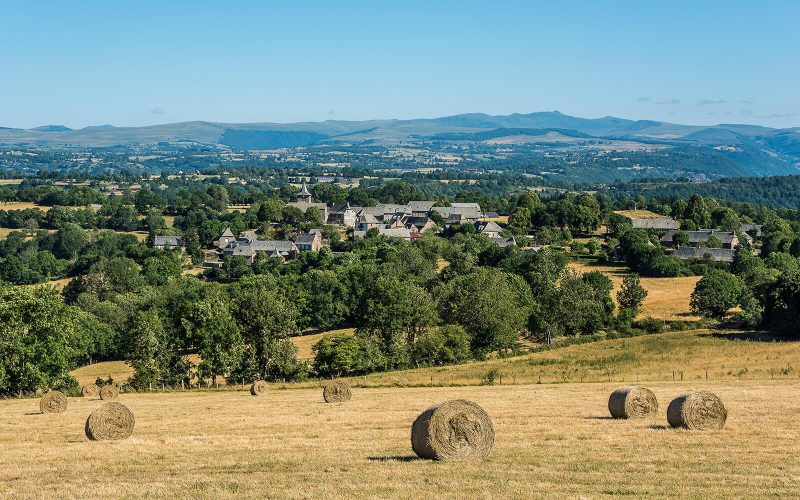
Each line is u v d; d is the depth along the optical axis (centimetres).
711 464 2833
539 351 9181
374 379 7388
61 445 3612
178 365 7812
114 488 2608
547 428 3700
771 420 3859
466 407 2986
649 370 7119
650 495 2402
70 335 7188
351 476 2700
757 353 7938
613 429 3634
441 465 2850
